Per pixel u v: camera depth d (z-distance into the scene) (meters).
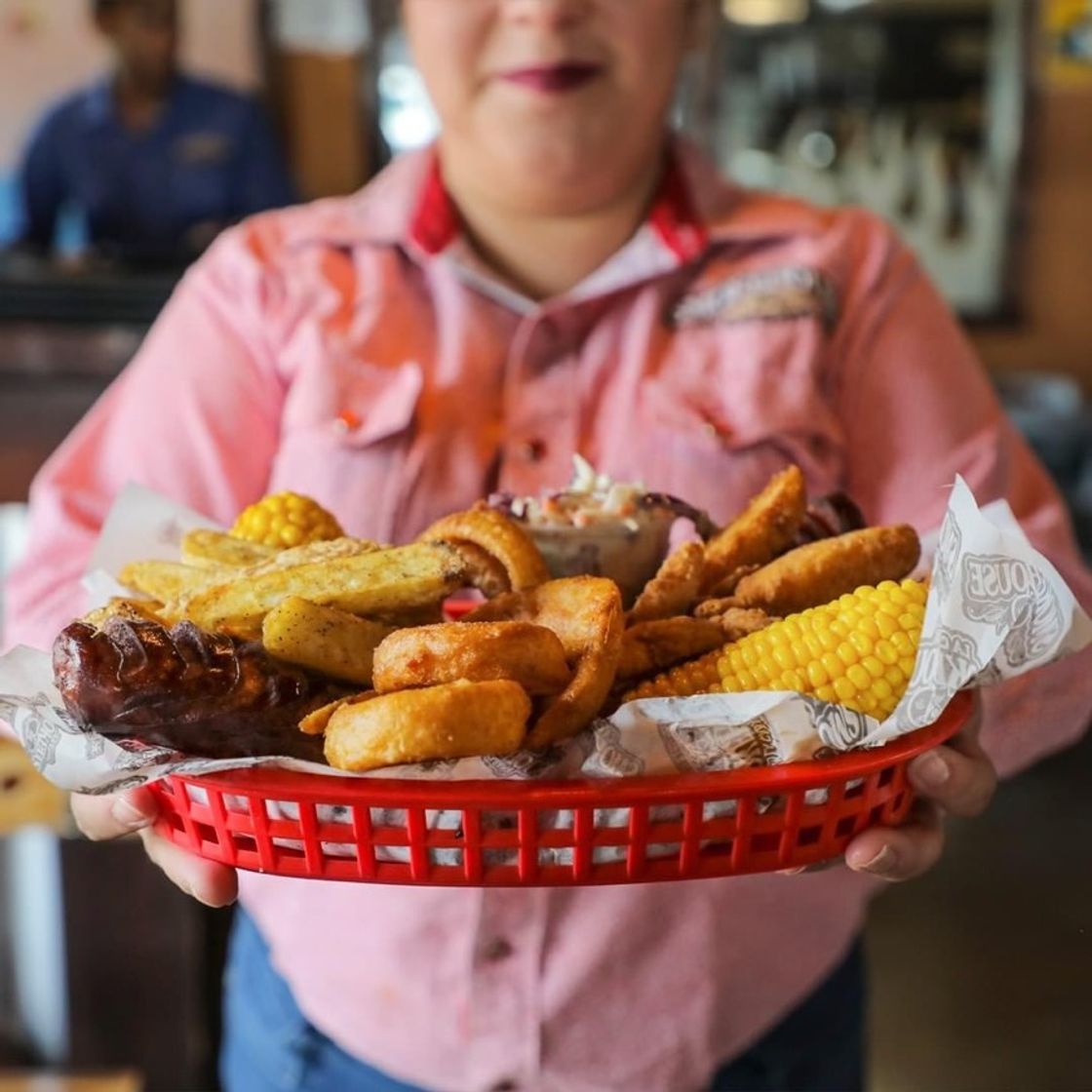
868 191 3.39
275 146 2.95
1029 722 0.88
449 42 0.94
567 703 0.58
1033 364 3.53
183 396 1.07
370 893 0.93
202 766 0.57
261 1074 1.07
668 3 0.95
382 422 1.01
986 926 2.21
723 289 1.05
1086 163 3.38
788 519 0.77
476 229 1.08
